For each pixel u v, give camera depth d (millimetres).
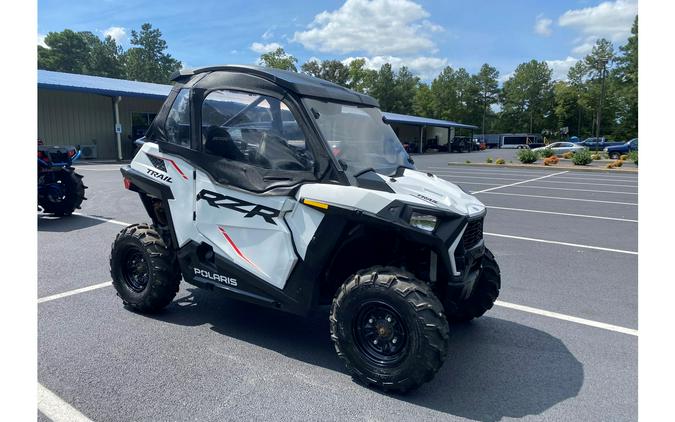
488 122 103312
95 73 92500
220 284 3908
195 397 3086
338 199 3232
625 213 10773
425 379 3051
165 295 4336
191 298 4938
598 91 82375
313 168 3398
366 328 3242
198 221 3928
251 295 3730
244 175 3652
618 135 79562
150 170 4230
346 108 3830
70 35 91750
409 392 3221
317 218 3328
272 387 3238
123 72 97125
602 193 14664
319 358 3697
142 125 27281
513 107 98938
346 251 3611
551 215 10461
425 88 101312
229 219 3738
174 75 4203
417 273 3500
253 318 4457
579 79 88438
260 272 3619
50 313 4418
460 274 3297
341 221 3238
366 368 3193
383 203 3135
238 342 3936
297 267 3457
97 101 25141
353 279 3229
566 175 22016
